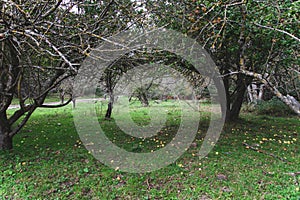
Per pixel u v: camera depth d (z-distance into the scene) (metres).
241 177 3.49
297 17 2.90
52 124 7.75
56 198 3.00
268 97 11.84
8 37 2.46
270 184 3.27
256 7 3.17
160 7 3.43
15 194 3.11
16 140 5.50
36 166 3.87
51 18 3.50
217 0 3.19
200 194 3.08
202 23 3.44
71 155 4.41
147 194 3.12
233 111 7.92
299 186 3.17
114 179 3.49
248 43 3.85
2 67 4.14
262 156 4.37
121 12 3.49
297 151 4.68
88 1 3.75
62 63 4.03
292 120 8.70
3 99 4.36
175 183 3.37
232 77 7.63
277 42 3.65
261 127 7.14
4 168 3.77
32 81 4.85
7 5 2.59
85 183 3.37
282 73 4.96
